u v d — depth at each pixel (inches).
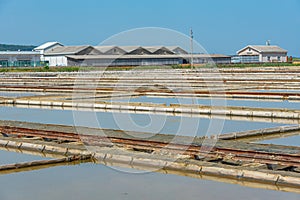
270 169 307.7
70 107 697.6
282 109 579.5
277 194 271.6
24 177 316.2
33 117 601.3
